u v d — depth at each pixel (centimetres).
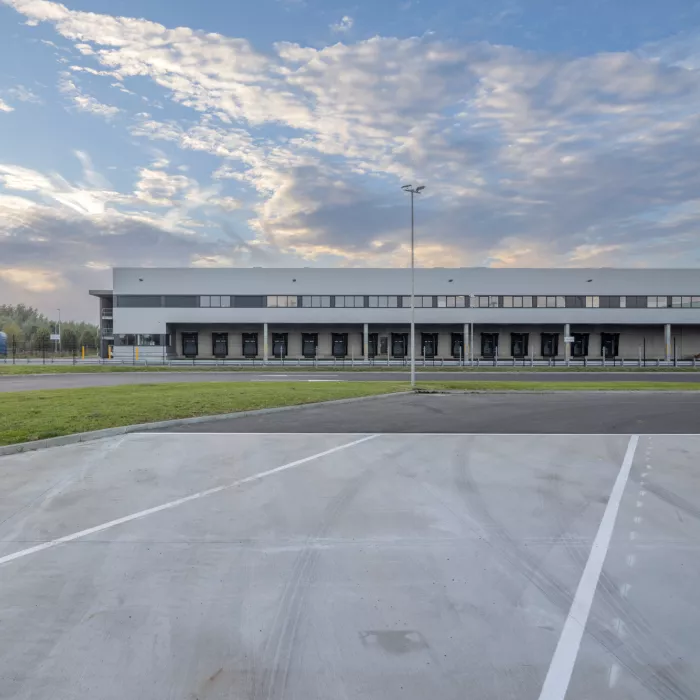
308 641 365
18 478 789
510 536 564
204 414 1409
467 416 1494
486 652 353
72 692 312
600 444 1078
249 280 4841
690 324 4928
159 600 423
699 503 680
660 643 366
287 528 586
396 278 4888
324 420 1402
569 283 4881
